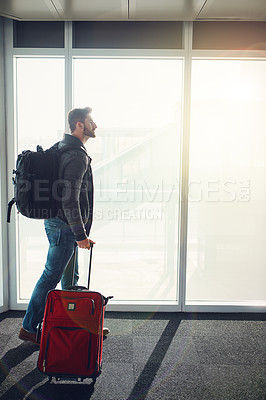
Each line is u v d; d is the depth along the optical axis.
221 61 3.59
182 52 3.52
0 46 3.44
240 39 3.57
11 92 3.53
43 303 2.91
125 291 3.77
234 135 3.66
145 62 3.58
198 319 3.58
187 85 3.55
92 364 2.39
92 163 3.63
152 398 2.38
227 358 2.86
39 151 2.80
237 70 3.61
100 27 3.55
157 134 3.64
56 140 3.62
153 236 3.73
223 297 3.80
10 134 3.56
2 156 3.55
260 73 3.62
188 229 3.71
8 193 3.62
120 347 3.01
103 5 2.96
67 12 3.14
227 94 3.63
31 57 3.55
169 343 3.08
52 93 3.58
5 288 3.69
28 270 3.73
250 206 3.72
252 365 2.76
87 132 3.00
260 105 3.65
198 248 3.73
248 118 3.65
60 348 2.40
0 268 3.63
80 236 2.76
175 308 3.75
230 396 2.40
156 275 3.77
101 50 3.51
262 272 3.78
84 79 3.58
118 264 3.74
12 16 3.26
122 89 3.60
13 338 3.13
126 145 3.64
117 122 3.62
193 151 3.66
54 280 2.93
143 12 3.13
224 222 3.72
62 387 2.49
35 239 3.70
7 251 3.67
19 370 2.67
